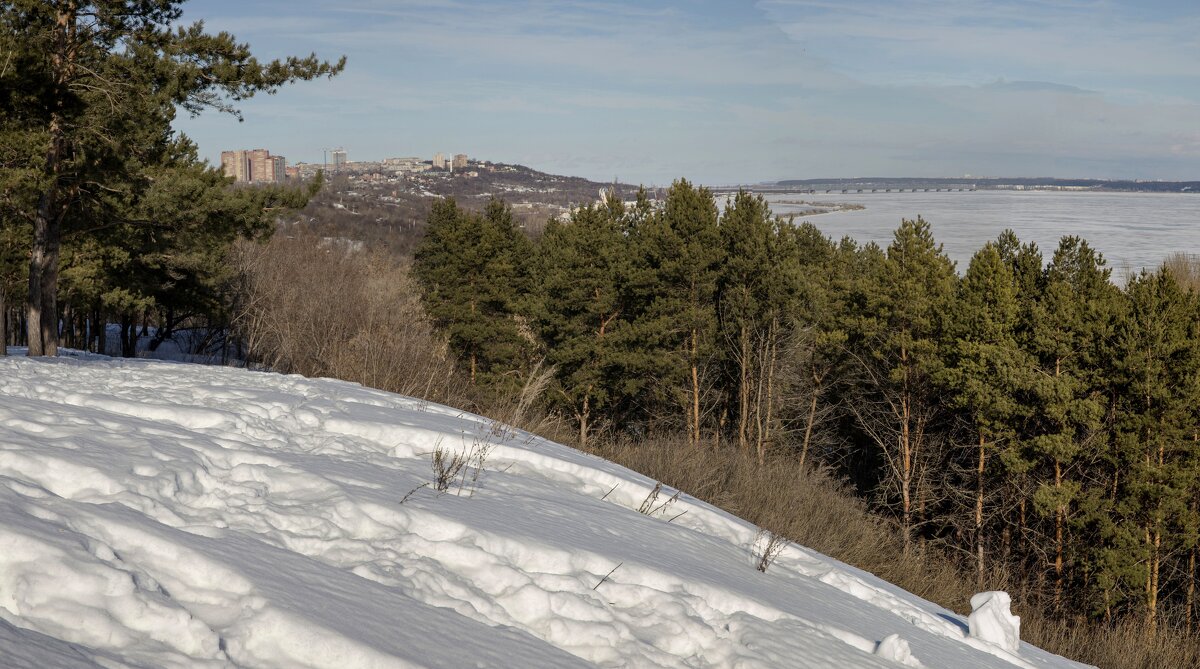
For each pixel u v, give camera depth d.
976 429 31.47
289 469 5.01
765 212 38.75
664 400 38.50
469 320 47.69
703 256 36.88
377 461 6.07
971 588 13.82
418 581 3.87
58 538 3.03
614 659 3.74
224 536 3.76
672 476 11.11
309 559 3.77
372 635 3.10
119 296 30.50
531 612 3.98
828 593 6.12
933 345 32.34
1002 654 6.12
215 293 37.62
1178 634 24.05
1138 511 28.23
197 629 2.80
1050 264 36.25
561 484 6.95
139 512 3.69
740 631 4.41
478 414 11.57
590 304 39.69
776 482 14.00
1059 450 27.81
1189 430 28.09
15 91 15.59
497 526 4.85
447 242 49.50
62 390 6.71
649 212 47.06
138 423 5.44
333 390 9.41
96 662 2.45
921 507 32.12
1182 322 28.75
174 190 18.81
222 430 6.04
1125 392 29.41
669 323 37.25
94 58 17.83
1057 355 30.59
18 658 2.28
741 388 38.03
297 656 2.83
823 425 40.91
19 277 26.78
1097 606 26.75
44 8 16.38
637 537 5.78
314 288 28.84
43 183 15.95
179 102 18.09
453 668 3.06
